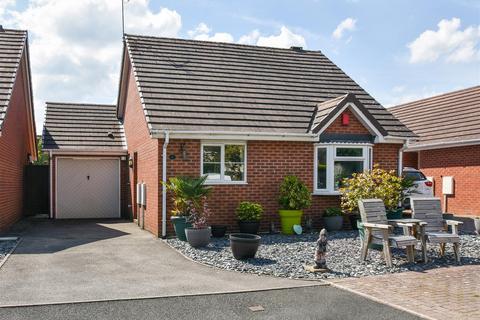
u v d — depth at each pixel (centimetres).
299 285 810
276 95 1639
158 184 1342
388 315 654
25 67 1833
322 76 1855
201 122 1398
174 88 1527
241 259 1014
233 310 672
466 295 756
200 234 1155
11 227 1591
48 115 2048
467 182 2053
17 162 1772
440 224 1098
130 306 686
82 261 1003
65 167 1978
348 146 1519
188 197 1267
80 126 2020
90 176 2002
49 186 1955
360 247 1173
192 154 1378
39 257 1043
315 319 637
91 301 707
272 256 1053
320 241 915
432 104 2636
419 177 1981
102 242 1252
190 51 1798
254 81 1694
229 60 1803
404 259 1039
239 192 1429
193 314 653
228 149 1429
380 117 1670
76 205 1983
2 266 948
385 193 1252
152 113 1379
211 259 1018
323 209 1519
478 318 643
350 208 1313
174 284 812
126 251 1121
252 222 1360
